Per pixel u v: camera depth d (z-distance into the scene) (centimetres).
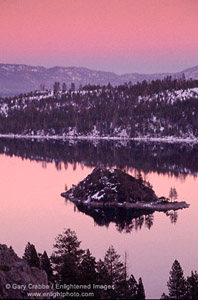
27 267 6956
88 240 14100
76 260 8694
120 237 14488
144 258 12138
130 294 8119
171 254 12519
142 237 14500
